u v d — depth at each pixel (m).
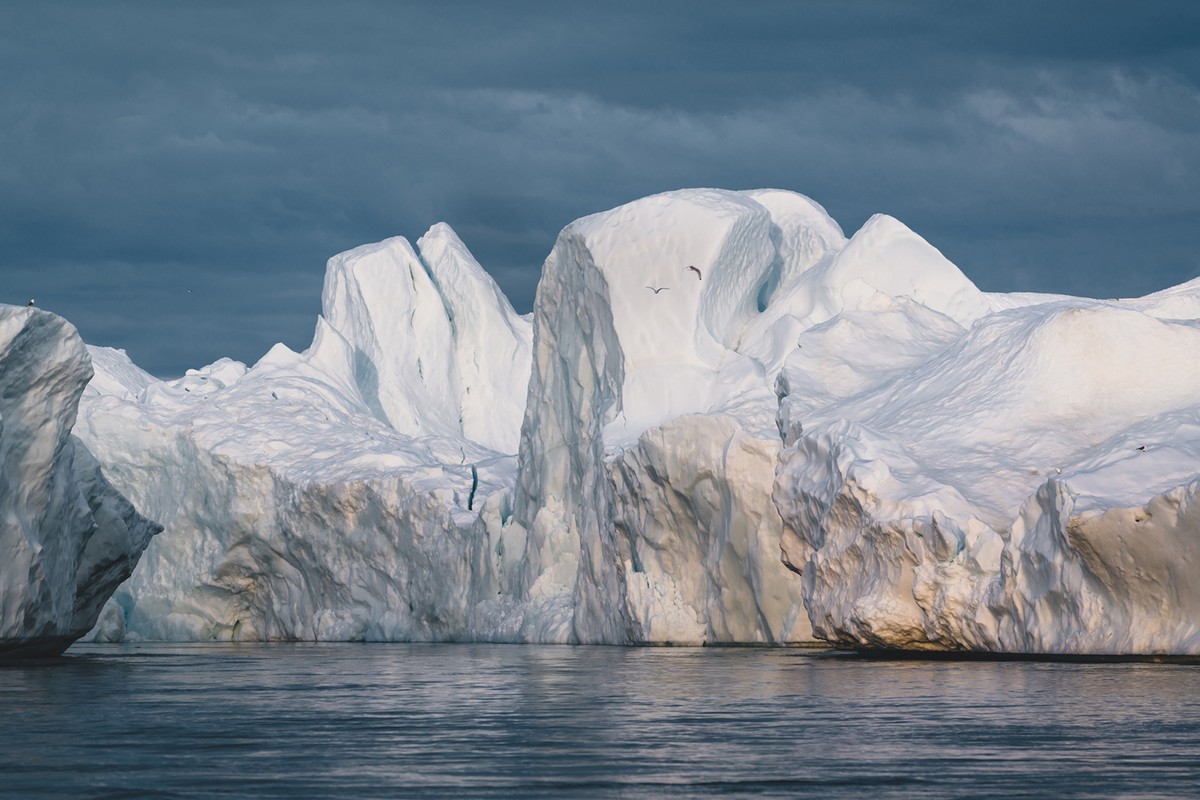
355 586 171.62
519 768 26.70
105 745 31.30
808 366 104.25
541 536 142.25
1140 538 61.81
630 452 119.75
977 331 96.25
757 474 108.31
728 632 112.00
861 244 140.12
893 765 26.75
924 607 74.50
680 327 135.75
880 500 78.62
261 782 24.94
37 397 69.19
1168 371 85.50
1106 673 55.31
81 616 87.62
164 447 187.50
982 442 83.94
